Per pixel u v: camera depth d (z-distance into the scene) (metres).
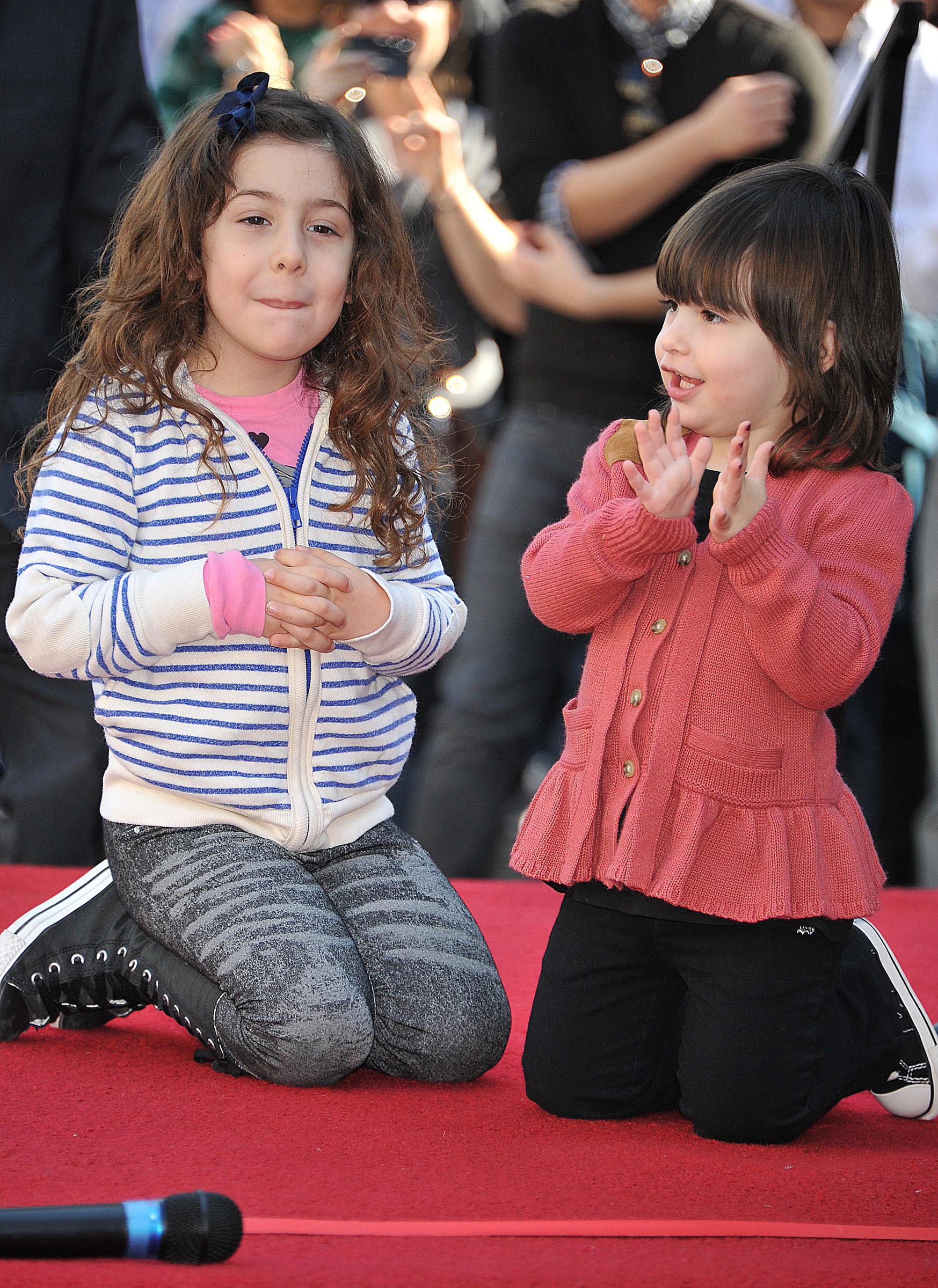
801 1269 3.45
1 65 7.46
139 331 5.45
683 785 4.72
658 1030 4.91
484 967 5.30
